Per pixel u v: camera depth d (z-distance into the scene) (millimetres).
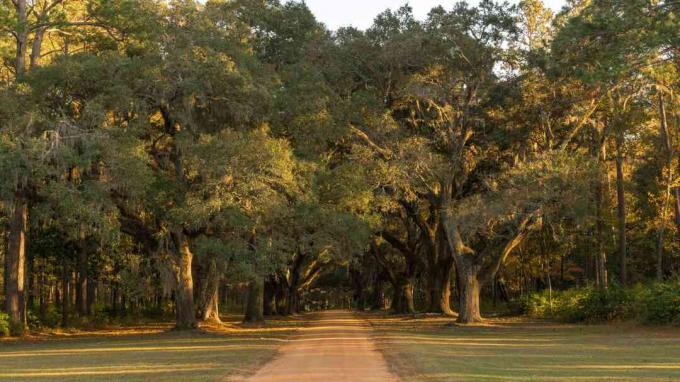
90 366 18812
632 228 54750
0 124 28828
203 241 30656
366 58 38188
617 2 24719
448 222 39781
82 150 28516
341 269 102312
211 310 42406
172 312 60219
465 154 41281
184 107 32125
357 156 36406
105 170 28891
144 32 33062
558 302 44031
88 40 36625
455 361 18594
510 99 37000
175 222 32000
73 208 27406
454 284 74938
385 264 59688
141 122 30922
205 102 32219
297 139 36031
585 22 25203
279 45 41094
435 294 52219
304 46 39062
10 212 30078
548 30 36594
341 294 112688
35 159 27328
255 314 47438
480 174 40938
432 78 37688
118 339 32125
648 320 32781
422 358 19453
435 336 30266
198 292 44938
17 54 35969
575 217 35062
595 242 45719
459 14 36875
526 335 30328
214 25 34125
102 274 47688
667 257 56562
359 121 37781
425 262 54812
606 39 25562
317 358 20578
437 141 40375
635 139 44406
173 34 32344
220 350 23859
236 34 35281
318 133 35469
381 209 40812
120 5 32875
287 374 16484
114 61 31031
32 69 32188
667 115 41875
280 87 35875
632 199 53062
